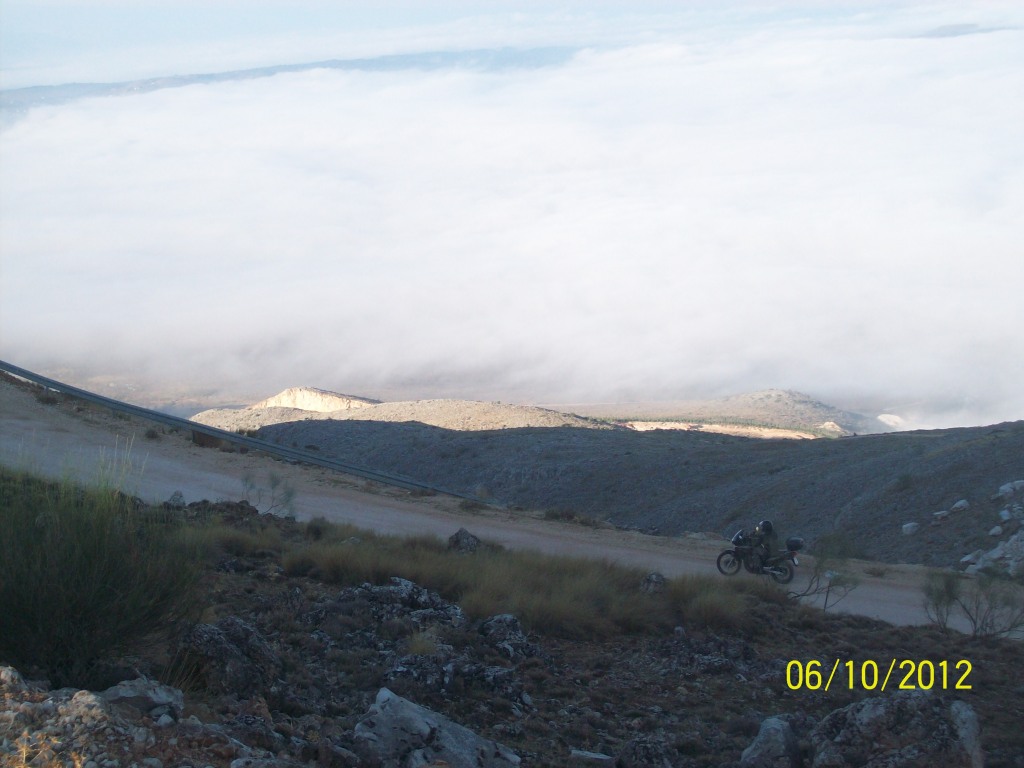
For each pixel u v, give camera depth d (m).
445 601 13.63
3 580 6.48
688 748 9.32
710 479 85.94
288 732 7.11
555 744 9.00
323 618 11.69
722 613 14.73
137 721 5.54
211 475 31.16
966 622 18.27
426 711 7.61
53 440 32.38
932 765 7.31
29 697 5.41
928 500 49.84
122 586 6.91
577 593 14.87
